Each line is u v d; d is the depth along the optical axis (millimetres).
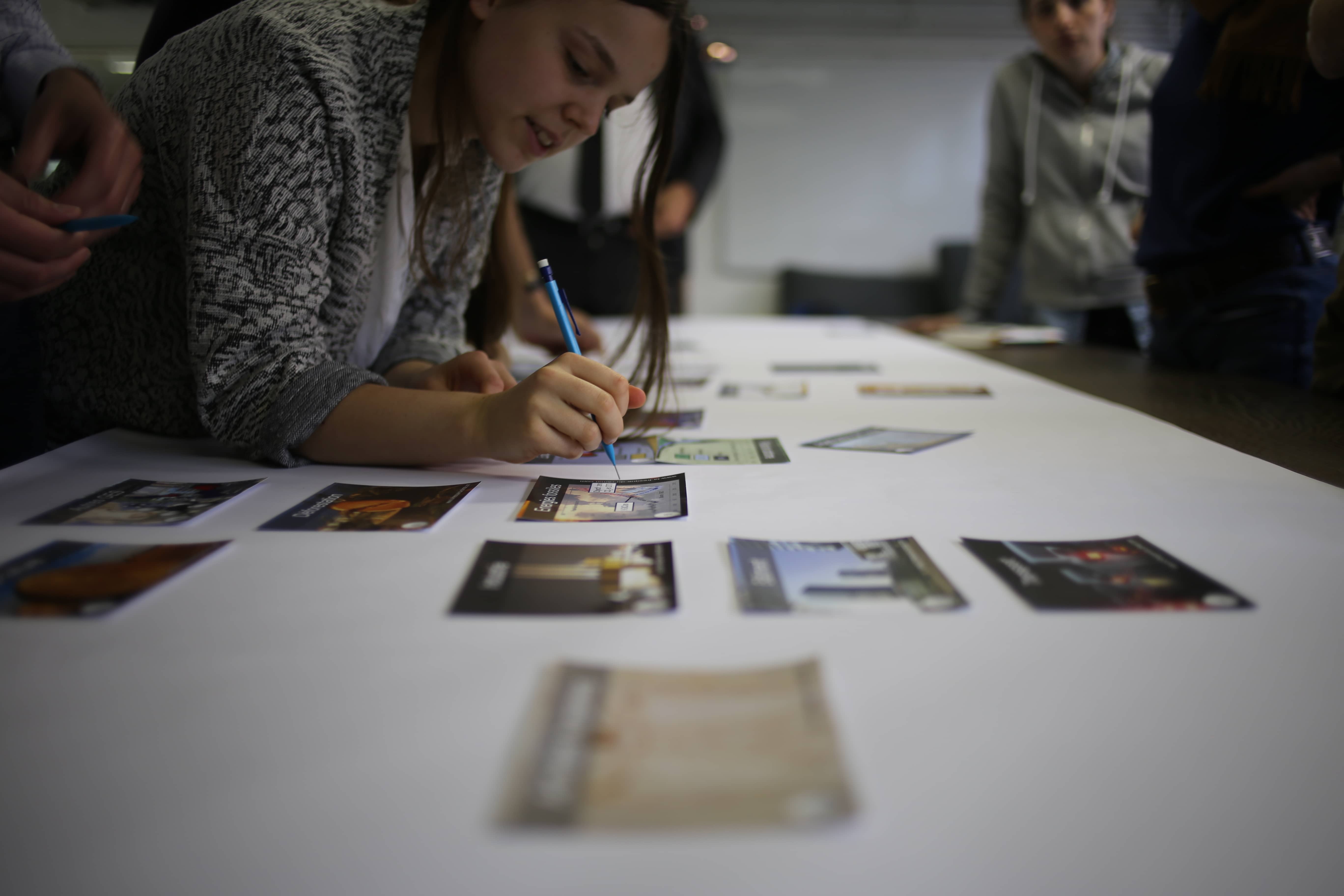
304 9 790
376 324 967
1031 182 2393
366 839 283
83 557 521
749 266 5719
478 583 485
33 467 746
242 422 746
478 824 288
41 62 777
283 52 732
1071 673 394
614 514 623
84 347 892
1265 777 323
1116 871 275
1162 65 2221
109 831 288
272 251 742
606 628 430
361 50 790
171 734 341
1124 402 1128
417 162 926
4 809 299
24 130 679
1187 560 536
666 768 310
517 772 312
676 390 1237
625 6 774
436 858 274
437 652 406
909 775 317
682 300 2676
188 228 760
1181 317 1467
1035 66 2328
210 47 781
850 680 383
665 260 1006
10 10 766
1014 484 715
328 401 744
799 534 576
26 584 478
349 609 452
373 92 799
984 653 410
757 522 605
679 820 286
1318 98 1187
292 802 301
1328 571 520
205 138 736
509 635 422
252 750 331
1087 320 2418
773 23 5297
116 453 810
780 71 5430
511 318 1278
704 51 2531
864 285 5602
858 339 2016
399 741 335
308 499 649
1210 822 298
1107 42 2217
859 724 349
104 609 448
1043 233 2393
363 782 311
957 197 5586
